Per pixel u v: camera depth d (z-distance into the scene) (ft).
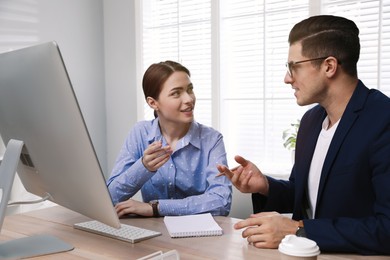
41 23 9.30
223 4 9.57
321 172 4.23
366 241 3.35
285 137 8.50
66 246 3.55
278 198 4.83
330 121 4.55
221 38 9.59
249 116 9.52
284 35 8.91
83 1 10.33
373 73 7.79
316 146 4.71
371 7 7.75
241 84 9.59
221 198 4.99
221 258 3.25
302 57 4.13
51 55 2.78
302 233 3.45
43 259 3.29
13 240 3.75
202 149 5.74
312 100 4.32
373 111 3.95
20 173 3.99
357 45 4.13
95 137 10.89
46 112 3.05
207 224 4.10
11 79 3.27
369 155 3.87
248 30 9.38
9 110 3.49
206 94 10.07
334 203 4.14
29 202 3.84
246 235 3.59
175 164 5.72
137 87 10.52
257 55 9.32
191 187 5.72
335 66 4.07
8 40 8.65
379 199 3.65
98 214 3.28
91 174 3.02
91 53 10.64
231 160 9.68
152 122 6.14
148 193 5.86
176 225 4.09
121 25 10.67
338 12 8.08
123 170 5.75
